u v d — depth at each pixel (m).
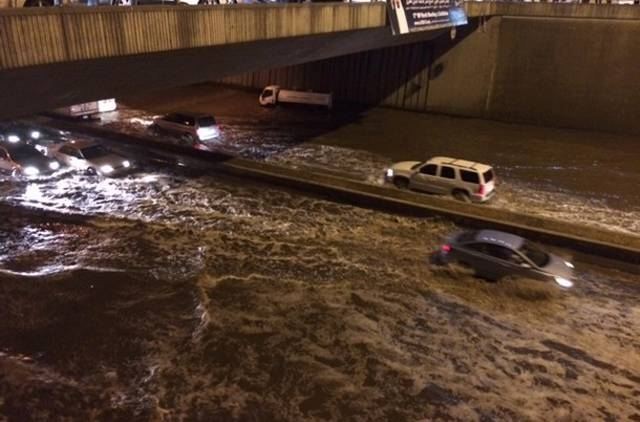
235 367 11.46
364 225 18.25
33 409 10.18
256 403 10.48
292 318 13.13
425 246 16.69
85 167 22.58
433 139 30.12
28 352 11.77
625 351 11.97
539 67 32.69
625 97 30.88
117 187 21.36
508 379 11.20
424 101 36.56
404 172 21.00
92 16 10.25
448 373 11.35
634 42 29.92
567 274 13.73
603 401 10.60
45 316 13.04
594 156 27.38
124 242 16.84
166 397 10.58
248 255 16.16
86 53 10.30
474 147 28.59
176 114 28.28
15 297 13.74
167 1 15.88
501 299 13.83
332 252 16.36
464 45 34.38
